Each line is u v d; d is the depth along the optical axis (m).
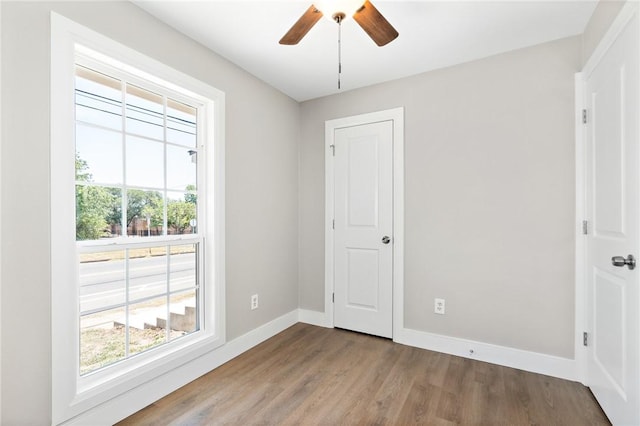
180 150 2.16
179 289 2.14
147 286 1.94
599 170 1.79
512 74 2.29
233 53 2.34
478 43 2.20
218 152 2.32
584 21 1.95
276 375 2.17
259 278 2.76
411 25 1.99
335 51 2.31
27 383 1.35
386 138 2.83
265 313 2.83
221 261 2.34
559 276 2.13
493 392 1.95
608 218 1.66
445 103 2.55
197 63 2.17
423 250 2.63
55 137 1.44
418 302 2.65
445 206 2.54
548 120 2.17
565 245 2.12
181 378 2.02
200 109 2.29
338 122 3.07
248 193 2.63
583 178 2.03
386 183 2.83
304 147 3.28
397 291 2.74
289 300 3.16
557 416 1.71
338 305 3.09
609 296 1.65
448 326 2.53
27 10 1.35
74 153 1.52
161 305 2.02
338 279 3.09
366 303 2.93
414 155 2.68
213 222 2.29
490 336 2.36
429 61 2.46
